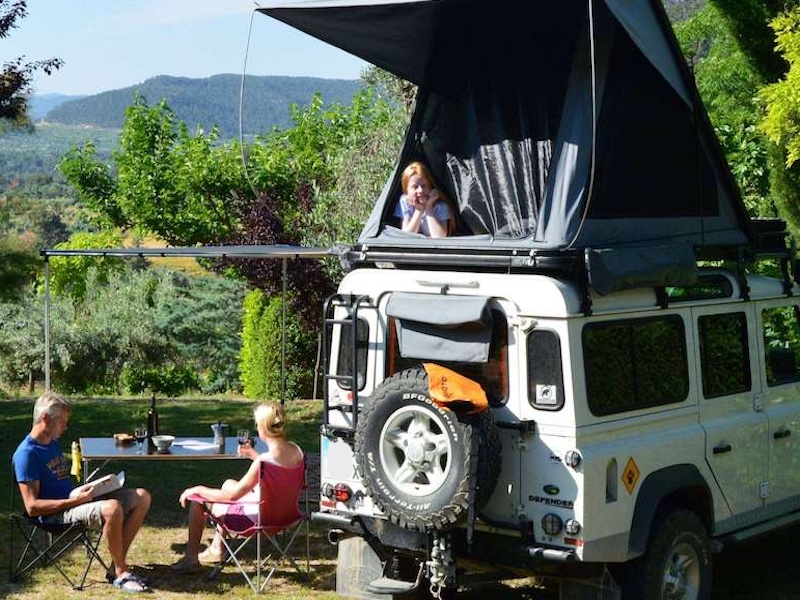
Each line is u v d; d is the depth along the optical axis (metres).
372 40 6.96
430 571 5.96
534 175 6.82
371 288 6.26
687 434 6.29
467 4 6.79
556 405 5.57
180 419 14.86
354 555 6.70
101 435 13.48
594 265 5.61
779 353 7.38
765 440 7.03
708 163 7.09
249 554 7.93
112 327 20.61
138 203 22.08
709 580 6.36
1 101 12.98
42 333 19.97
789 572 7.73
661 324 6.27
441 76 7.20
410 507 5.60
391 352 6.19
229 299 21.52
